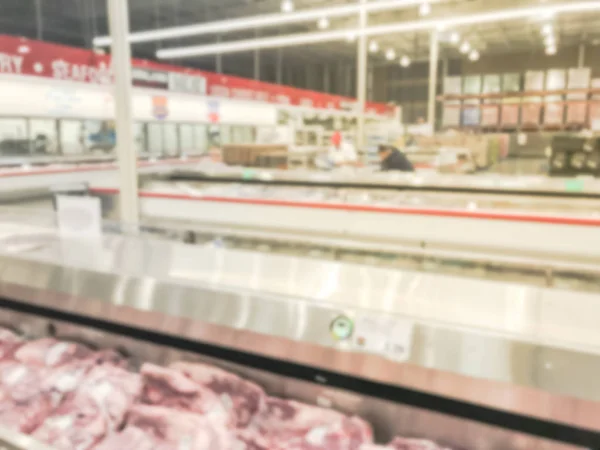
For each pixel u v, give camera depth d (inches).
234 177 184.5
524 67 635.5
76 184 164.7
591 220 107.7
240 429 51.8
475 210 118.5
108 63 209.6
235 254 61.6
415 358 41.0
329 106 428.8
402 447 46.7
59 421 52.8
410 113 729.6
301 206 138.6
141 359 63.2
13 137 197.5
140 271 56.0
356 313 43.4
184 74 268.1
